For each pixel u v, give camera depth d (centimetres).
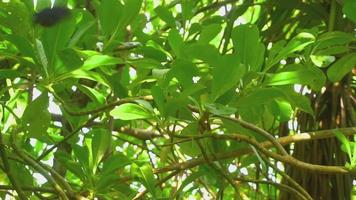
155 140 361
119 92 262
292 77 234
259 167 297
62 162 263
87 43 264
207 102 223
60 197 247
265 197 318
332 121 294
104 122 283
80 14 257
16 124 258
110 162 261
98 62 225
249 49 232
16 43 222
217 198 275
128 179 265
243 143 268
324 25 316
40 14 168
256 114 252
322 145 288
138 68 259
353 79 311
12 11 229
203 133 234
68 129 304
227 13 332
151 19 334
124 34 280
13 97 255
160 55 269
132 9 244
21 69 260
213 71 218
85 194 258
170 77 228
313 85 251
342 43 256
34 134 239
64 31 216
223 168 267
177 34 243
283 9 319
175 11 383
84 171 260
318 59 253
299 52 283
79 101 291
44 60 218
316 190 285
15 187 240
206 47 229
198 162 265
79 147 260
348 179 287
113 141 332
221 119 239
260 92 227
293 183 254
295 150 291
